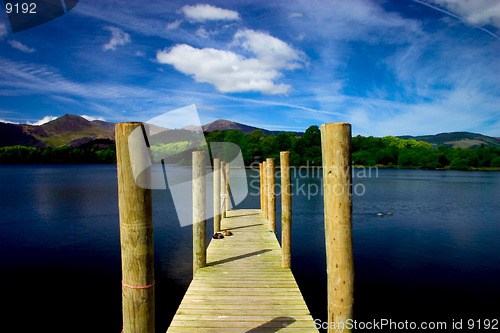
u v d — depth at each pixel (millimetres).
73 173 60062
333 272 2553
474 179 53156
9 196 28109
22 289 8703
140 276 2012
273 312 4438
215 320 4199
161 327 6699
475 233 15516
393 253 12172
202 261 6332
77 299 8172
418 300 8117
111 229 15766
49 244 13172
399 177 57750
